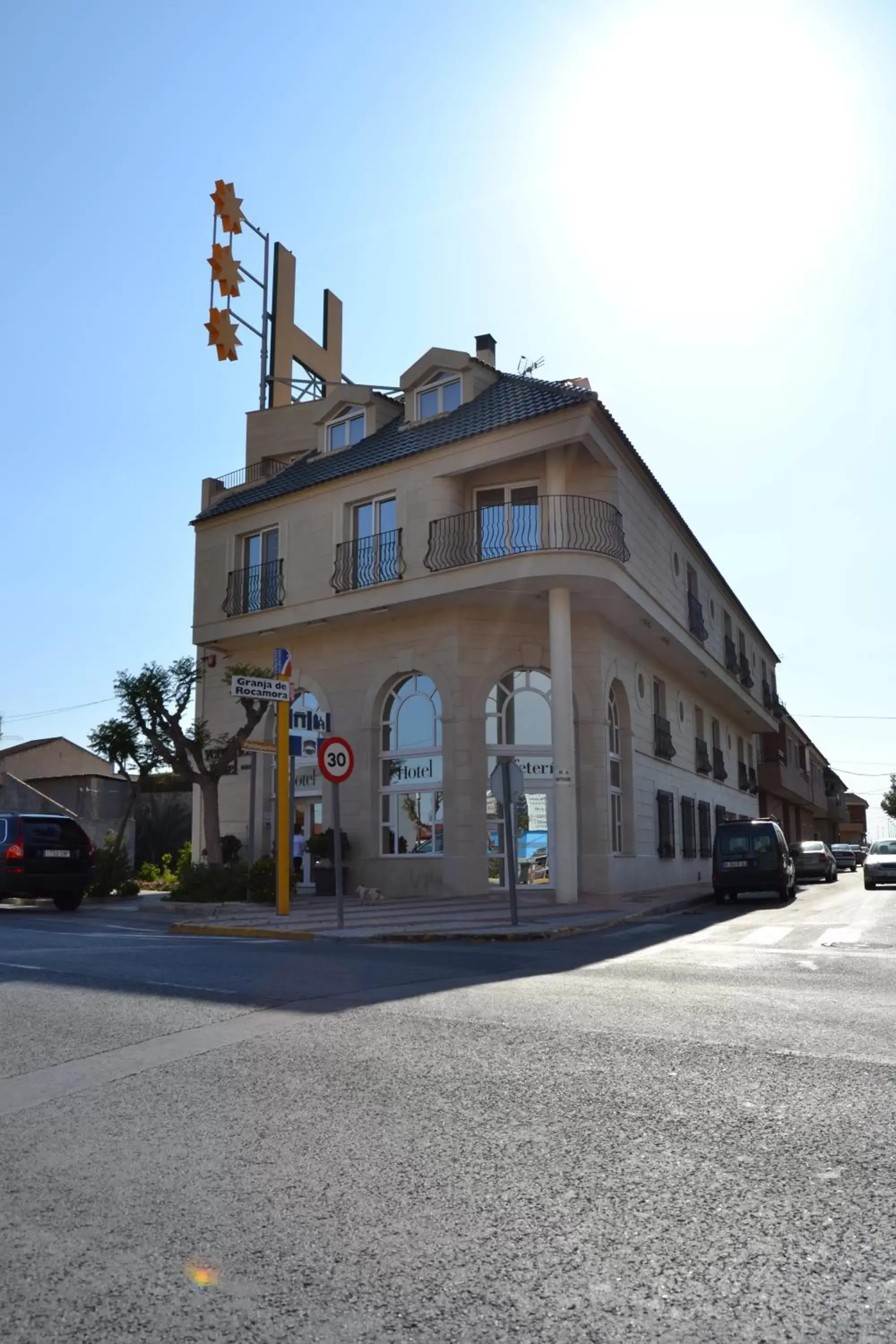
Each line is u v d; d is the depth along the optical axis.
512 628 23.89
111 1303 3.15
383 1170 4.24
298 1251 3.49
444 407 25.25
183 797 38.06
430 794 23.89
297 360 33.81
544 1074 5.67
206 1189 4.05
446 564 22.84
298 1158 4.39
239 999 7.95
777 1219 3.70
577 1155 4.38
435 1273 3.31
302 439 30.41
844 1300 3.10
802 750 62.66
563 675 21.84
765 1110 4.99
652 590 25.67
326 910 18.77
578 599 23.27
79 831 20.41
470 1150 4.46
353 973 9.52
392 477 24.20
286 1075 5.70
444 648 23.81
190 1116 5.00
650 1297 3.14
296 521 26.16
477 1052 6.16
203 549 28.25
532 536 22.50
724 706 39.56
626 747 26.39
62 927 16.39
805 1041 6.44
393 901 21.67
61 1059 6.20
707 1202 3.86
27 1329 3.00
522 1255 3.43
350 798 24.86
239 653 28.05
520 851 23.52
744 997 8.08
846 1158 4.32
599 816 23.64
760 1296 3.13
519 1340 2.91
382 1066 5.86
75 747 49.84
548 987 8.60
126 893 24.38
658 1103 5.11
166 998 8.05
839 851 64.62
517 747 23.83
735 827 23.27
